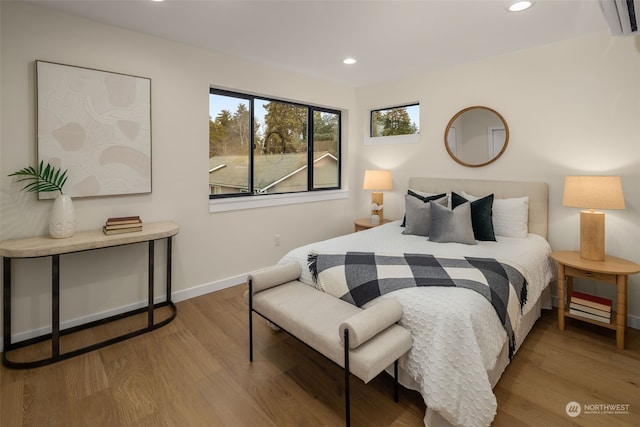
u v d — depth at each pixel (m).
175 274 3.02
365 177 4.09
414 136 3.90
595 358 2.13
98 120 2.46
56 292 2.06
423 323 1.63
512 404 1.71
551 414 1.64
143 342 2.34
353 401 1.75
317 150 4.33
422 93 3.78
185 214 3.02
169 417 1.63
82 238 2.22
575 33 2.64
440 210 2.78
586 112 2.71
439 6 2.20
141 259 2.80
